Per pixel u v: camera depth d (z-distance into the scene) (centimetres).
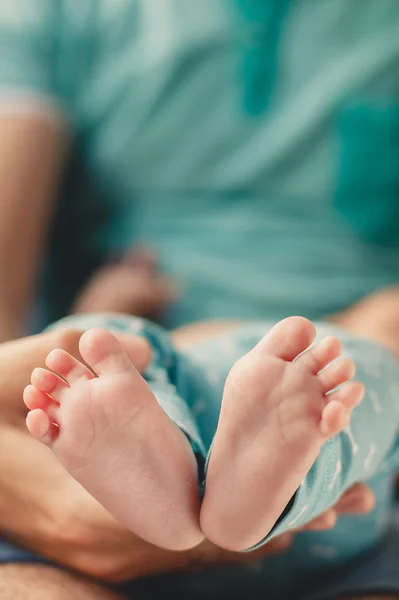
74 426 38
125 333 46
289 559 48
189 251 76
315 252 75
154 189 78
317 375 37
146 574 47
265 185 76
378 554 51
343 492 43
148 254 76
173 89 77
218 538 40
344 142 74
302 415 37
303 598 48
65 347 45
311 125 74
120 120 79
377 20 76
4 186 75
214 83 76
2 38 80
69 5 81
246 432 38
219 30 75
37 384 38
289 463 38
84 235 81
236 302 74
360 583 48
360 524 49
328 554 49
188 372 47
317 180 75
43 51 81
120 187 79
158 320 73
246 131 76
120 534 45
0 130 77
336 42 76
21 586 43
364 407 44
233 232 76
